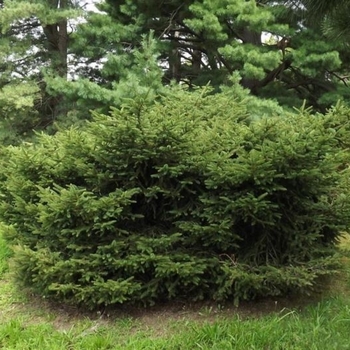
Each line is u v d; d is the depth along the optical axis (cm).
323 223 321
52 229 319
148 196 310
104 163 316
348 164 374
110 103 823
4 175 406
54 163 346
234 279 294
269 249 322
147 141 299
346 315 301
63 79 882
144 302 315
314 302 326
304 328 284
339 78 1063
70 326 310
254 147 312
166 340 280
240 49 826
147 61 859
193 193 317
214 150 319
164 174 305
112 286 291
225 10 841
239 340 273
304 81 1052
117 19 980
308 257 315
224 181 294
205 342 275
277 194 308
